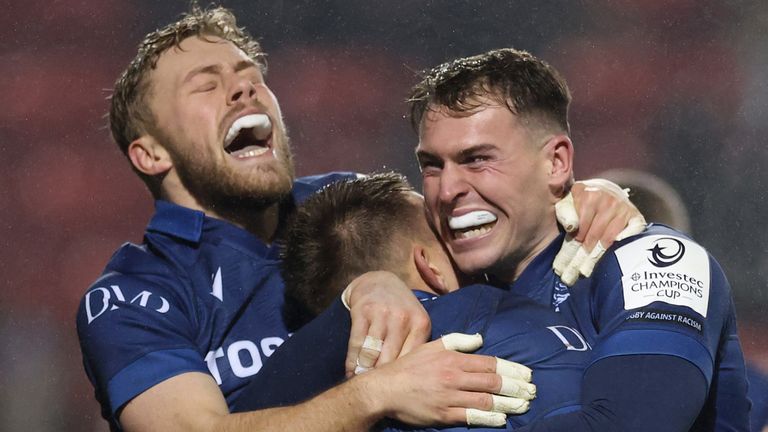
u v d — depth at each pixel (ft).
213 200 38.52
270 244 39.40
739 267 77.20
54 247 93.81
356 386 27.81
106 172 94.84
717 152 87.97
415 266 31.55
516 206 31.19
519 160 31.09
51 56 94.38
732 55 90.12
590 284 30.94
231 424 30.68
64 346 90.74
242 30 43.70
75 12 94.07
